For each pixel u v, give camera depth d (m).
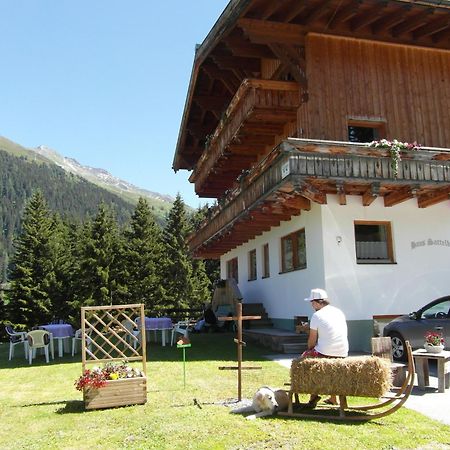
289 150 12.49
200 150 25.97
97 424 6.82
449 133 15.24
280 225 17.42
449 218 14.84
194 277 48.25
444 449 5.47
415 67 15.30
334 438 5.82
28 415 7.54
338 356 6.90
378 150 13.03
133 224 44.03
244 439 5.84
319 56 14.54
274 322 18.05
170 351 14.97
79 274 40.09
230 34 16.08
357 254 14.16
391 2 13.51
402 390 6.48
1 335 35.44
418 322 11.37
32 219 39.41
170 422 6.65
